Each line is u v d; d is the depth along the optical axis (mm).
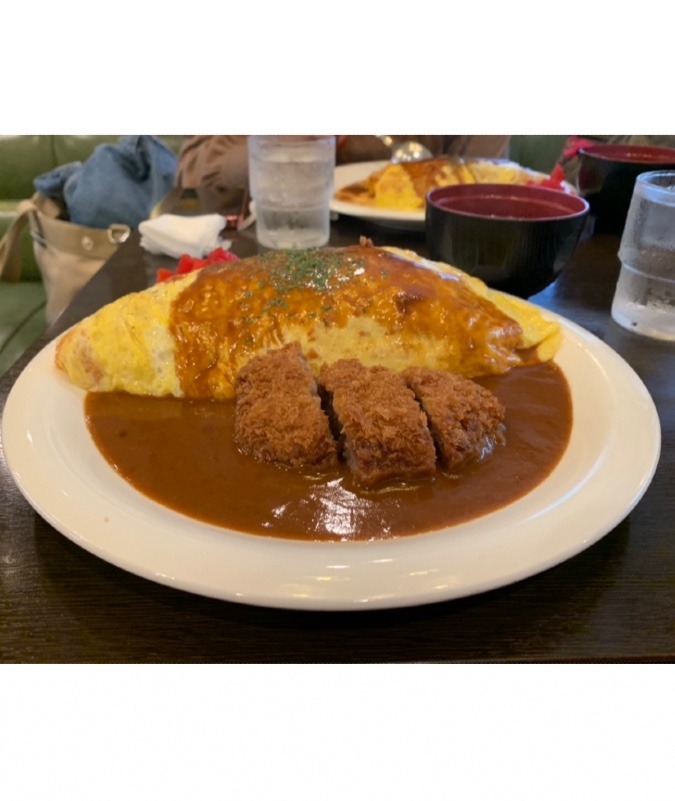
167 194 739
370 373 328
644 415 302
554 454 301
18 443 278
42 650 225
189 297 375
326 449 290
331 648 227
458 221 451
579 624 235
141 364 351
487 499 272
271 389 319
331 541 248
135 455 302
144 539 228
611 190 614
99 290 509
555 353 385
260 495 276
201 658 224
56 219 791
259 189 577
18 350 843
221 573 215
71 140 1128
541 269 458
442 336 371
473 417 300
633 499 250
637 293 449
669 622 236
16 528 272
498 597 246
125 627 234
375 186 670
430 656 224
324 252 409
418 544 228
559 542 228
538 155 1051
